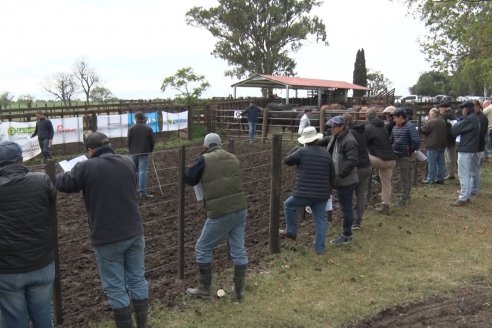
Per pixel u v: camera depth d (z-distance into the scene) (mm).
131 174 4074
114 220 3910
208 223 4883
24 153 15523
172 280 5527
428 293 5332
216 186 4805
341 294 5266
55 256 4434
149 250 6586
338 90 41750
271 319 4637
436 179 11180
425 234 7406
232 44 62219
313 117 21188
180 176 5363
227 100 32250
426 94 84000
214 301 4992
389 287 5465
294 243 6848
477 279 5746
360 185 7387
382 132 8117
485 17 11898
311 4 62281
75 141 17750
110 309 4859
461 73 13070
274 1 61531
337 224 7895
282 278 5625
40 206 3473
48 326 3678
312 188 6199
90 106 24938
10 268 3369
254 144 19656
